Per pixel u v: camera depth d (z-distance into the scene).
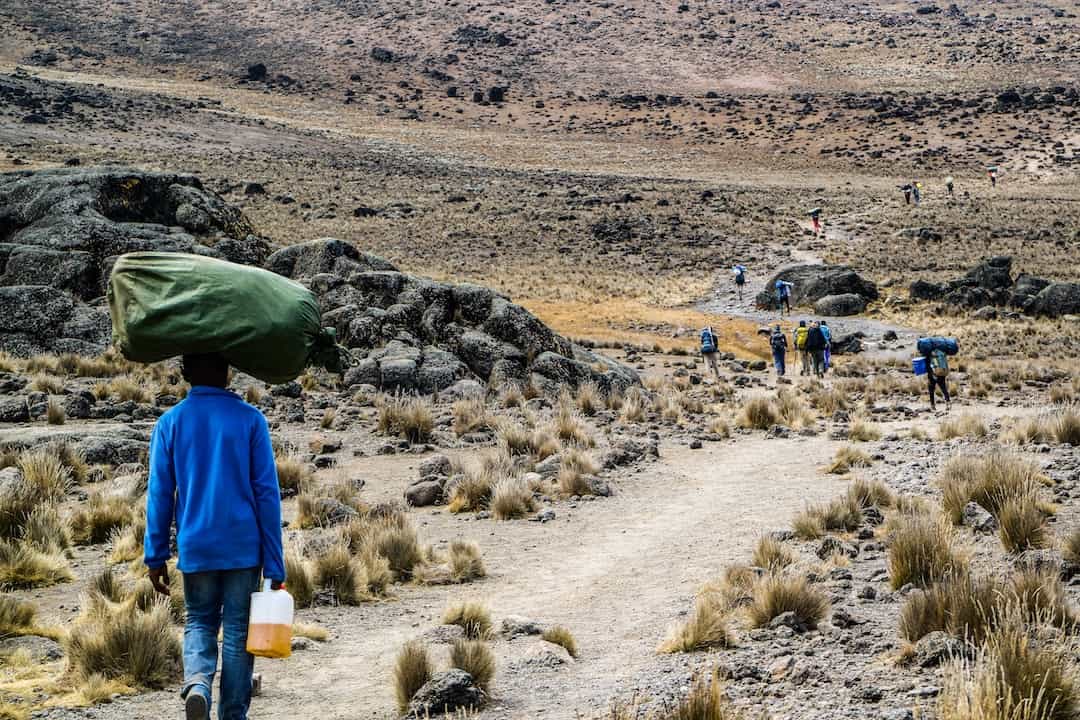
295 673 6.37
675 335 48.34
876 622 6.59
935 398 28.62
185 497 4.11
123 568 9.24
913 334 49.09
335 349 4.26
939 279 61.50
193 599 4.13
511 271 66.12
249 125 126.62
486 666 5.75
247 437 4.18
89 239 25.52
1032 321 51.97
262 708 5.60
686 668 5.85
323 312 25.06
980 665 4.49
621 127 147.25
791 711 4.79
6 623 6.98
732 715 4.56
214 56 172.88
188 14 194.50
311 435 18.30
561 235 80.00
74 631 6.63
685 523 11.72
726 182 113.19
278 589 4.16
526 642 7.02
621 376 26.05
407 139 132.62
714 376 34.41
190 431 4.14
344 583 8.51
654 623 7.34
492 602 8.47
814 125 143.88
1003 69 174.50
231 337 3.96
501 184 104.19
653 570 9.38
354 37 189.12
